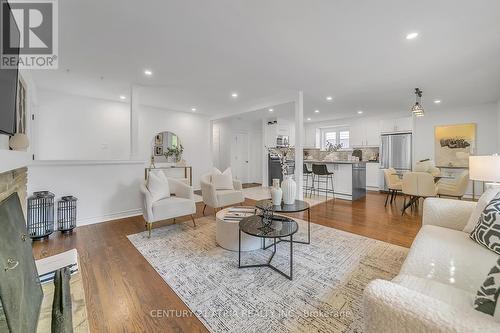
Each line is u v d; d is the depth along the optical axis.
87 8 1.95
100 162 3.57
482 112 5.43
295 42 2.54
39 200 2.89
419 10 1.96
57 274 1.33
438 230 1.81
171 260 2.28
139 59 2.99
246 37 2.45
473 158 2.34
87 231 3.12
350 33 2.35
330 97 4.88
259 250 2.52
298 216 3.90
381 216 3.90
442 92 4.43
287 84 4.01
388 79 3.70
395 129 6.50
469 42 2.51
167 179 3.55
